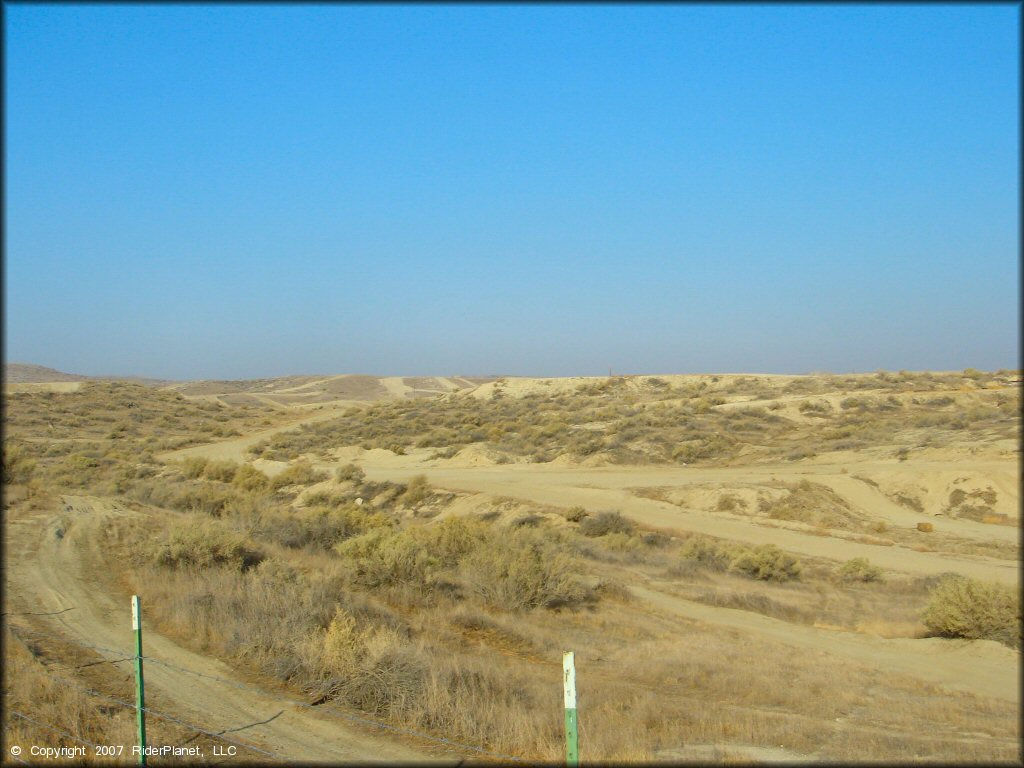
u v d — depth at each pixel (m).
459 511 48.62
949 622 20.38
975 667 18.09
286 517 32.78
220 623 15.30
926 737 12.60
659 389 107.50
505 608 23.06
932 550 34.66
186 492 41.97
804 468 53.19
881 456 52.44
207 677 12.87
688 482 50.94
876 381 89.38
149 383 178.25
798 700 15.25
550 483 54.38
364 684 12.23
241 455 76.81
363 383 195.38
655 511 45.56
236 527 28.78
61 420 84.75
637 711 13.36
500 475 59.56
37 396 95.19
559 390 113.25
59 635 14.79
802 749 11.74
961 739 12.48
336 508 47.56
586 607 24.64
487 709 11.73
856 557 33.41
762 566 32.00
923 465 46.75
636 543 38.53
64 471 55.56
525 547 25.94
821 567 32.81
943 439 52.25
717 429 68.44
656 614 24.83
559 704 13.24
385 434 88.50
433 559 23.78
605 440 67.56
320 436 88.25
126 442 79.50
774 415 71.88
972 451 47.44
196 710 11.48
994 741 12.34
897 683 16.95
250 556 23.61
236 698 12.09
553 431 75.31
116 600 17.97
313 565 23.81
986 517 38.88
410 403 120.38
